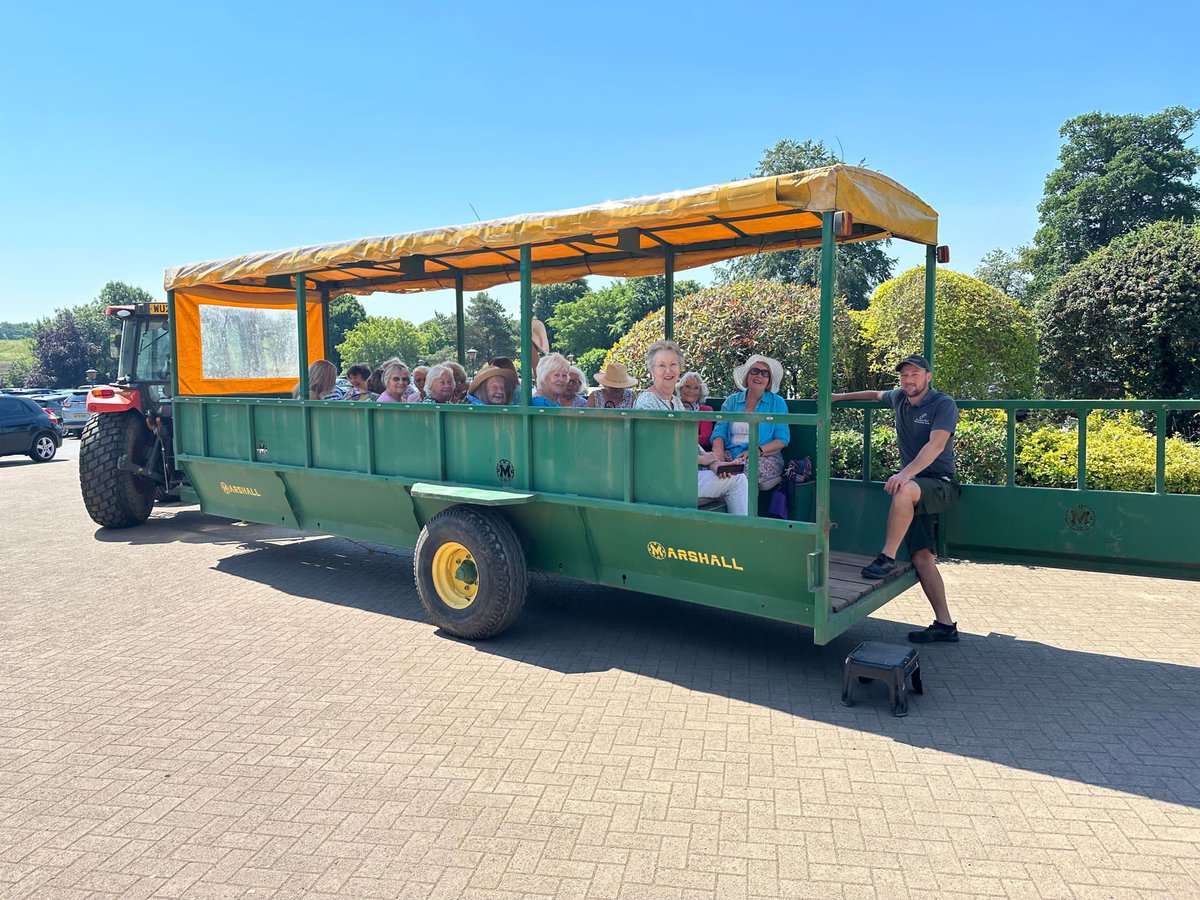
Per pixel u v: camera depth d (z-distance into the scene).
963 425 7.71
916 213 5.12
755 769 3.70
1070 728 4.09
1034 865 2.96
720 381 9.05
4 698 4.65
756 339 9.05
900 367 5.29
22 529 9.85
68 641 5.62
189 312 8.84
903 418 5.42
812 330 9.14
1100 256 13.96
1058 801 3.40
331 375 7.38
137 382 9.60
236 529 9.73
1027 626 5.69
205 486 8.09
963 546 5.64
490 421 5.52
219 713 4.39
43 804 3.50
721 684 4.72
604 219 4.76
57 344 63.72
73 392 28.59
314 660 5.18
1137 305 12.74
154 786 3.63
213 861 3.07
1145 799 3.41
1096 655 5.11
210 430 7.79
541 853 3.07
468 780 3.63
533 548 5.67
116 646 5.50
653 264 7.12
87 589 6.98
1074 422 10.58
